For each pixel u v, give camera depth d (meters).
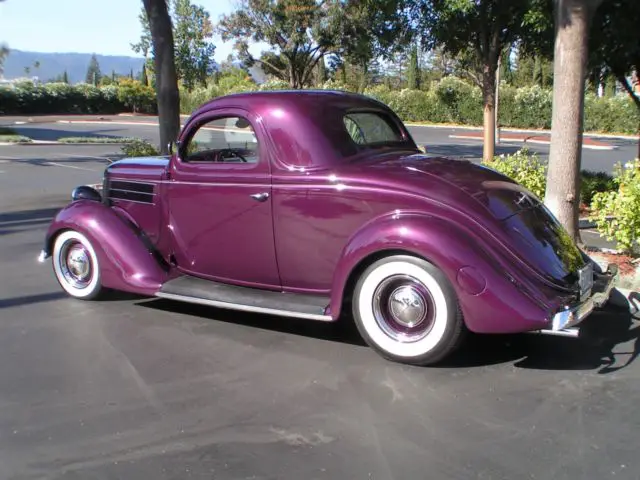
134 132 29.06
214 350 4.18
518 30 9.98
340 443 3.00
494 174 4.32
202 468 2.81
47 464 2.85
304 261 4.21
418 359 3.81
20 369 3.90
